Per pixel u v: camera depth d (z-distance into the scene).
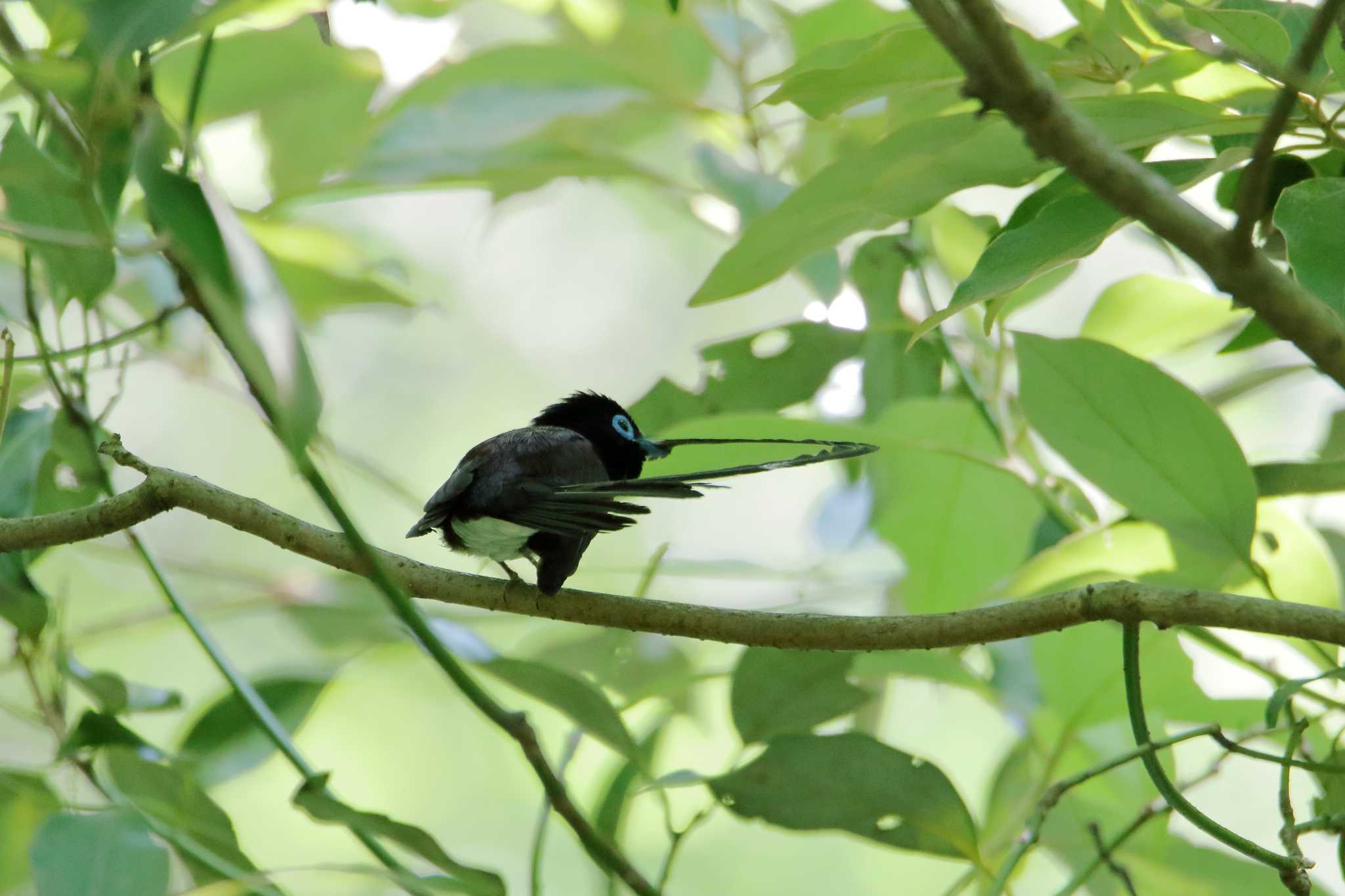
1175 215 5.77
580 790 6.31
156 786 5.91
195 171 5.82
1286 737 5.94
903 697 6.31
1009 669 5.97
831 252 6.04
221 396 7.55
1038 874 6.26
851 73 5.84
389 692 6.32
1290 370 5.98
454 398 8.09
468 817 6.32
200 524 7.02
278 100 6.03
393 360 8.08
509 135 6.03
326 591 6.02
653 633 5.89
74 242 5.82
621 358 8.34
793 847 6.34
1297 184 5.81
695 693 6.05
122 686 5.92
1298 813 6.20
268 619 6.27
